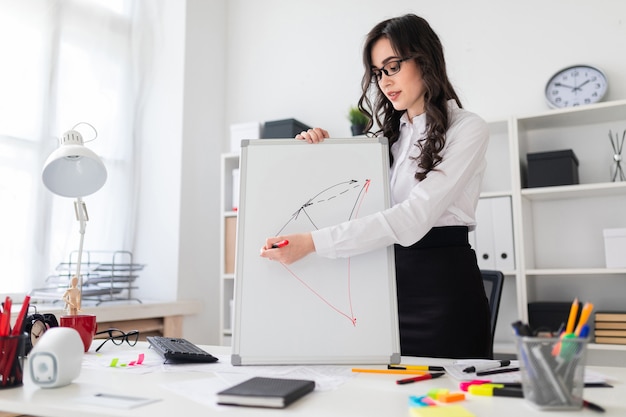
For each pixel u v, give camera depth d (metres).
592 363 2.21
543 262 2.46
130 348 1.29
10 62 2.32
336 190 1.15
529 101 2.56
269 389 0.74
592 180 2.40
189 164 2.93
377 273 1.08
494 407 0.70
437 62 1.34
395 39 1.31
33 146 2.37
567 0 2.53
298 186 1.15
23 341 0.87
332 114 3.02
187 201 2.89
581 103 2.38
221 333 2.74
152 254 2.86
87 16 2.66
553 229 2.45
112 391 0.81
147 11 2.97
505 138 2.57
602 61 2.44
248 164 1.16
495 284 1.87
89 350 1.23
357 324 1.05
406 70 1.32
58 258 2.43
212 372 0.96
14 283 2.27
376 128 2.62
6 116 2.29
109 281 2.47
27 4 2.40
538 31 2.58
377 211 1.13
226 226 2.80
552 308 2.18
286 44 3.20
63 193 1.48
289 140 1.19
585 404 0.70
